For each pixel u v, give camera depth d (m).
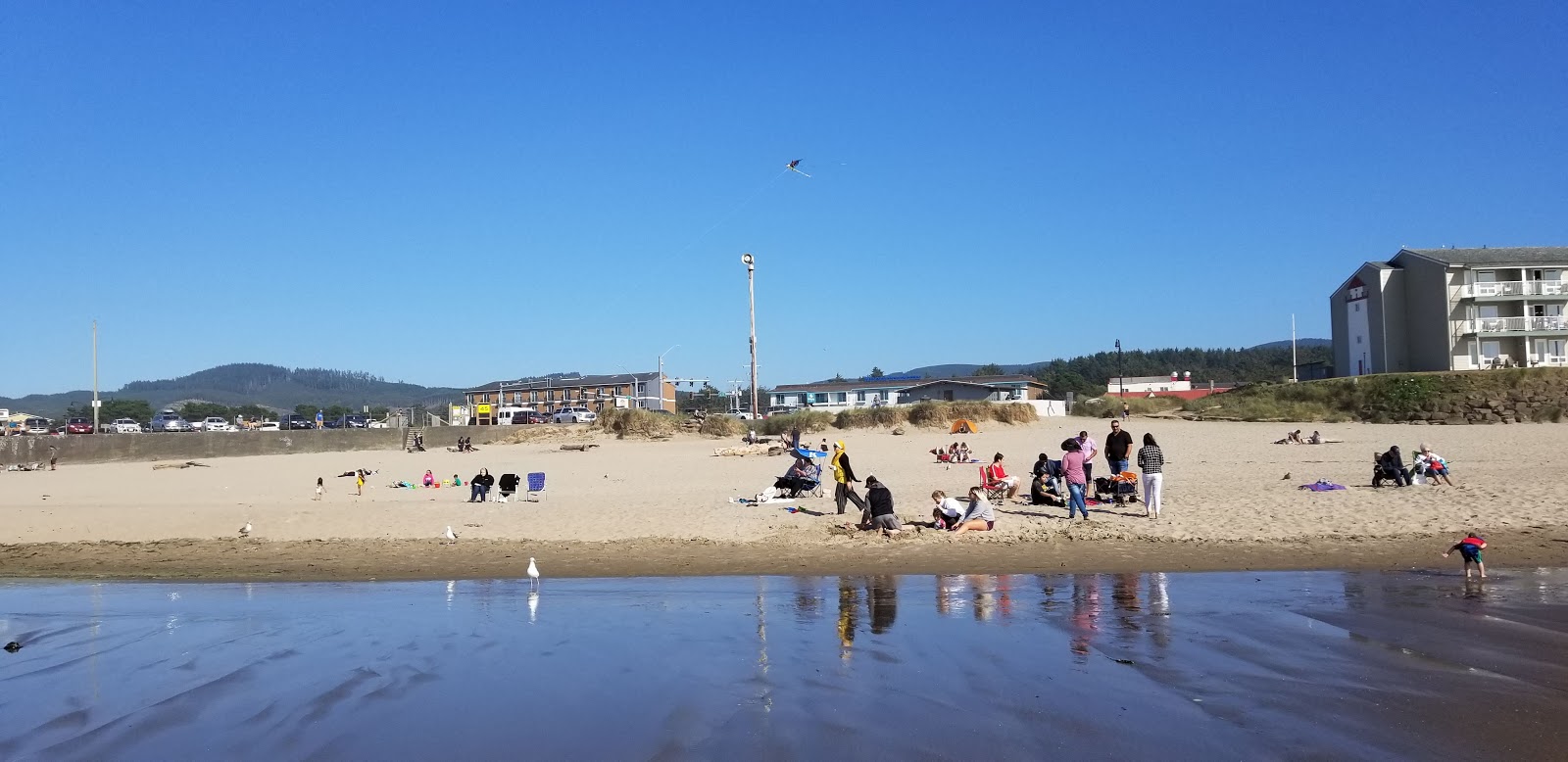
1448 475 23.17
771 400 95.19
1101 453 35.84
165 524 21.28
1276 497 20.30
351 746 6.91
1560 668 8.05
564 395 119.44
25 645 10.41
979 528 17.33
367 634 10.58
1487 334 64.56
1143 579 12.91
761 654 9.21
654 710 7.55
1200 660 8.58
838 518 19.14
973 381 83.94
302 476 39.56
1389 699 7.34
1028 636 9.68
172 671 9.18
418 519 21.03
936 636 9.77
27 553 18.30
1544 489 19.55
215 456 57.75
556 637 10.19
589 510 21.70
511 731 7.14
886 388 89.94
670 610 11.53
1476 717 6.89
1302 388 57.59
